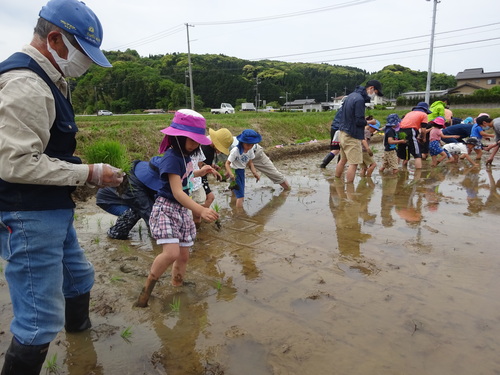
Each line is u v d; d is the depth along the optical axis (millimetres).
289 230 4934
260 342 2635
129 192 4324
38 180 1825
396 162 8516
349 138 7434
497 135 9109
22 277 1959
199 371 2361
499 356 2471
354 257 4023
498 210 5621
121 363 2443
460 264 3809
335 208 5918
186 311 3051
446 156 9586
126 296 3289
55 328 2064
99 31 2154
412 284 3418
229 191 7195
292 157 12000
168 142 3090
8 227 1914
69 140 2104
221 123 13484
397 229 4871
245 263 3941
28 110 1761
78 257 2541
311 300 3182
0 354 2510
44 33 1979
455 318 2887
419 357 2465
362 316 2932
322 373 2326
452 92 66250
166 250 2982
